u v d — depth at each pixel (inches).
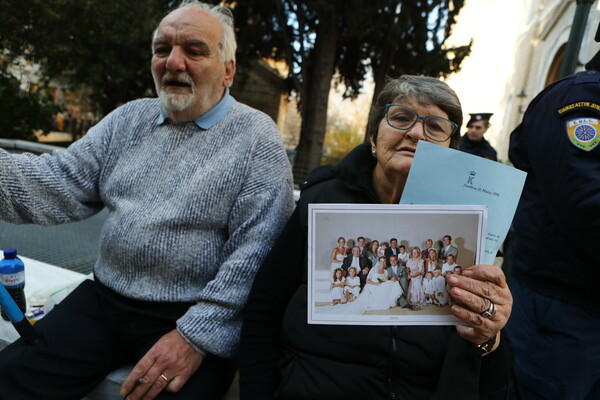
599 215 43.9
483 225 37.3
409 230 38.2
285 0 360.5
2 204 51.6
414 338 40.6
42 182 53.8
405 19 348.8
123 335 52.9
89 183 57.5
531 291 56.3
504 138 496.4
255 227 51.0
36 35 338.0
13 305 49.2
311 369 41.6
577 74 50.9
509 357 43.2
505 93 530.0
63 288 70.9
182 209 50.6
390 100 44.1
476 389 38.7
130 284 52.1
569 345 52.7
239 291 48.9
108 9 337.4
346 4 331.3
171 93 52.4
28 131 373.1
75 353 50.9
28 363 48.1
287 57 373.1
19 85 380.8
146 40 366.0
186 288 52.1
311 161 355.3
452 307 36.9
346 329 41.3
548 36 375.6
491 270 36.2
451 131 42.1
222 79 55.2
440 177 38.0
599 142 44.5
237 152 52.7
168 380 46.4
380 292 39.0
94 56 368.2
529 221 56.1
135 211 51.8
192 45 51.9
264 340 45.3
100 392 53.8
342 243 38.9
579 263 50.5
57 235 153.6
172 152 53.9
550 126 49.4
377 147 44.6
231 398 53.7
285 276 45.5
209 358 49.9
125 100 445.1
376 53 389.7
